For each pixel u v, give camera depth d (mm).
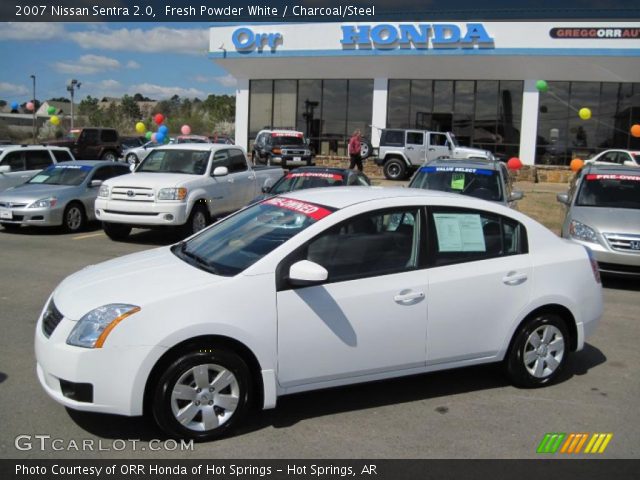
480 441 4293
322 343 4371
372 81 30812
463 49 28516
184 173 12922
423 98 30344
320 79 31656
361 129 31281
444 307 4758
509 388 5250
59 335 4023
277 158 26547
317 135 32031
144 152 30016
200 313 4035
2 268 9516
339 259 4496
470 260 4922
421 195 4941
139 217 11961
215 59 32031
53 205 13070
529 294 5094
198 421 4145
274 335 4227
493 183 10758
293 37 30609
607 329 7227
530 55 27984
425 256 4762
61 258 10492
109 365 3908
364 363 4531
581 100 28859
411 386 5234
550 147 29359
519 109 29391
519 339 5117
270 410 4684
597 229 9281
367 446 4176
